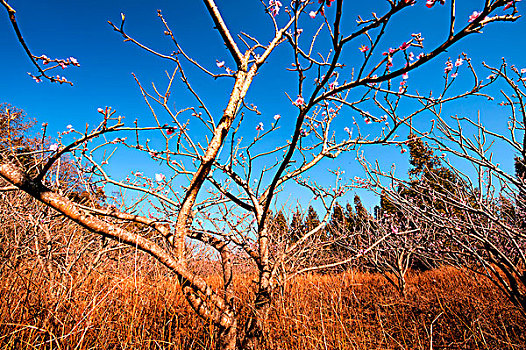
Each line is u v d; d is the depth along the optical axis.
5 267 3.66
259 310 2.58
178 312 3.32
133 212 3.08
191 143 2.47
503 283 2.88
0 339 2.18
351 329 3.48
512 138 2.33
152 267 4.12
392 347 3.12
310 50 1.91
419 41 1.41
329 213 3.72
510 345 2.73
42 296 2.86
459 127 2.40
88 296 2.97
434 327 3.63
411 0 1.20
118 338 2.48
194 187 2.05
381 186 3.25
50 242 3.79
